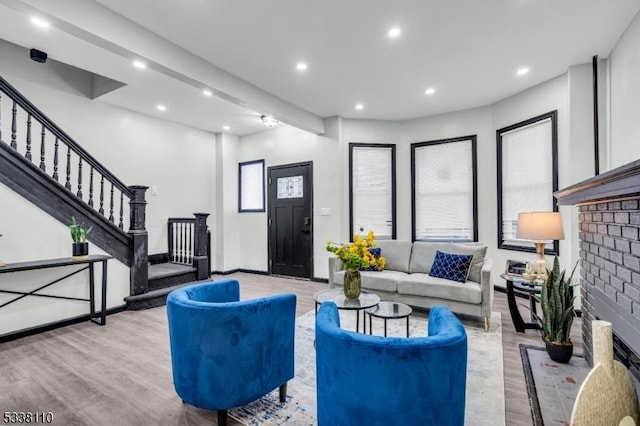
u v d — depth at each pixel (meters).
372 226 5.39
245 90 3.84
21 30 2.79
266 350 1.80
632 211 1.57
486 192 4.71
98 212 3.58
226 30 2.80
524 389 2.07
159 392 2.04
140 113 5.06
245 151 6.37
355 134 5.29
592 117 3.38
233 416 1.81
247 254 6.29
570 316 2.41
